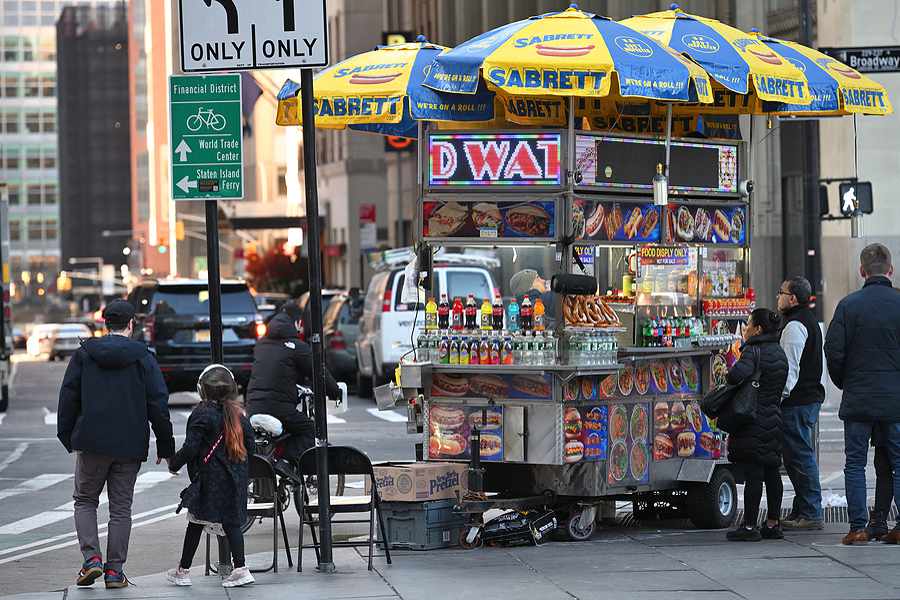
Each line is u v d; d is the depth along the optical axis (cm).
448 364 3225
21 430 6819
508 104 3347
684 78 3075
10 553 3469
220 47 2745
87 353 2775
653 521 3591
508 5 12925
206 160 2823
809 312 3322
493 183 3259
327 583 2742
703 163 3584
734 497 3472
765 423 3120
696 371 3494
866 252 3073
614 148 3306
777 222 8844
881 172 7488
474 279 6531
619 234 3328
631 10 9981
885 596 2505
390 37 12169
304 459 2859
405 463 3247
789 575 2717
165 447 2819
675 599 2506
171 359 7350
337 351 8500
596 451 3189
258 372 3584
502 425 3200
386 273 7388
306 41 2727
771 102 3791
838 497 3828
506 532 3147
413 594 2608
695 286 3566
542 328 3155
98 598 2652
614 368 3158
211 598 2617
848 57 5181
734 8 9112
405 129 3925
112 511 2794
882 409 2992
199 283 7444
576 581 2700
